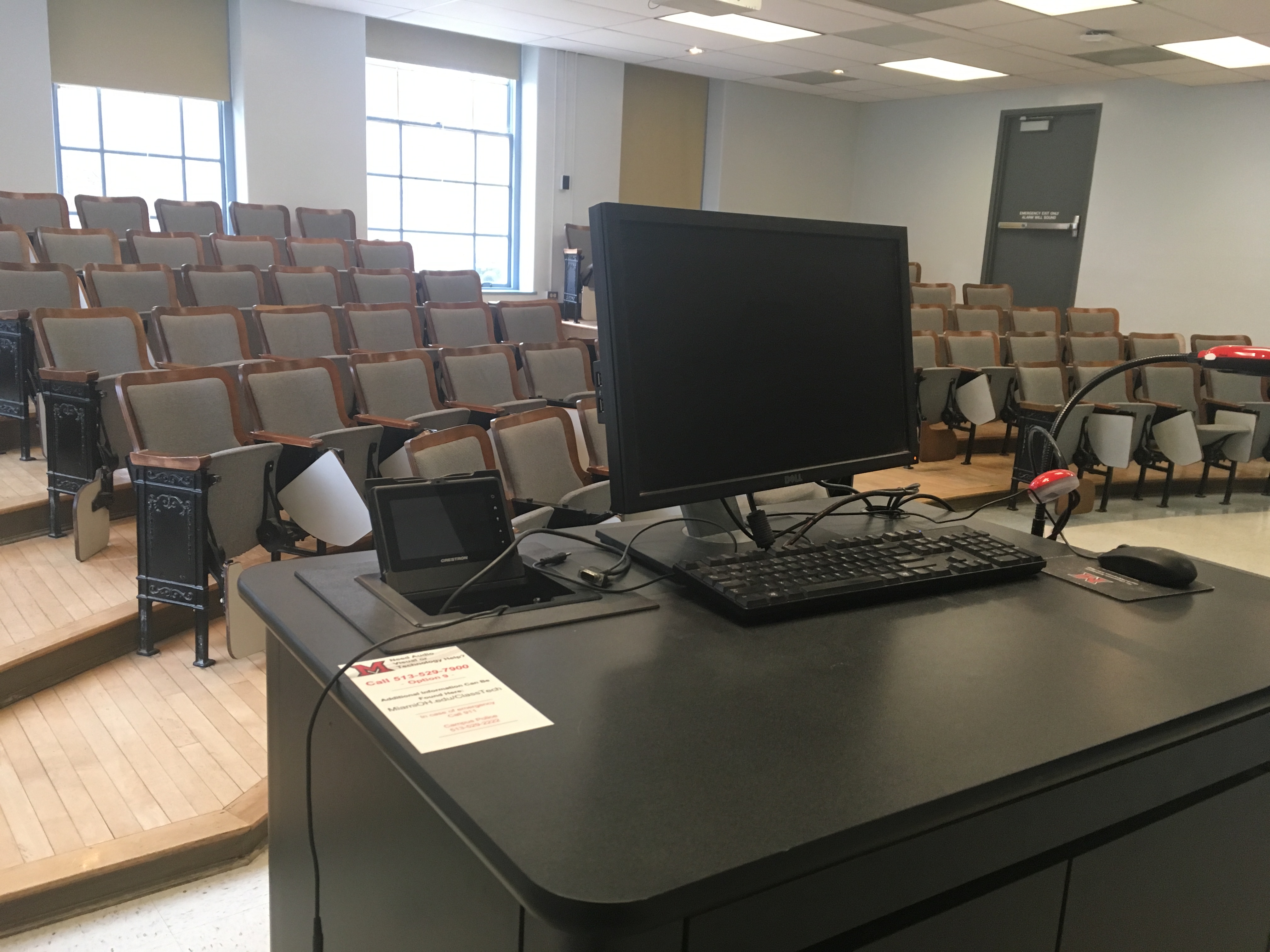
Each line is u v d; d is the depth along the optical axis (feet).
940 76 28.37
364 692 2.55
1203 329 26.86
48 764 6.91
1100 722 2.56
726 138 32.73
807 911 2.15
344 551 10.05
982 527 4.58
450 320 16.80
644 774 2.19
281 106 24.26
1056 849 2.73
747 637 3.08
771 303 3.61
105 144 23.07
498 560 3.28
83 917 5.59
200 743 7.31
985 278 32.27
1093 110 28.73
